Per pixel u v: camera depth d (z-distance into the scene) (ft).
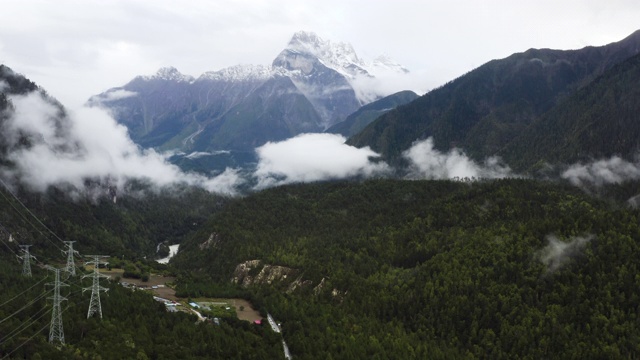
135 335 576.20
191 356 551.59
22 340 537.24
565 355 632.38
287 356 618.44
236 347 588.50
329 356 597.93
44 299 640.58
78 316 597.93
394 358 616.80
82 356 524.93
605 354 621.72
